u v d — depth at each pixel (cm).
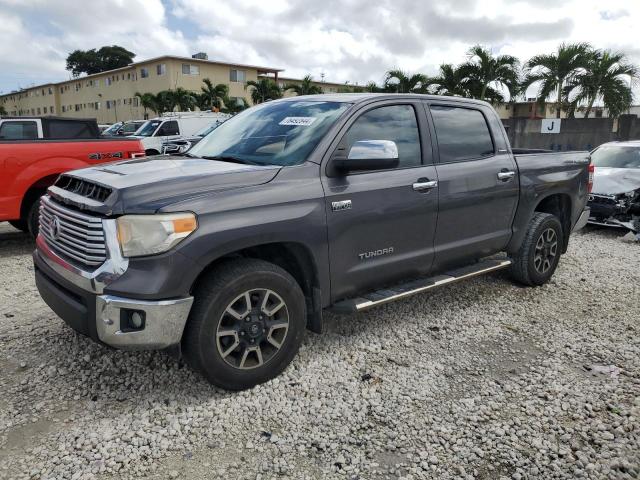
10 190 684
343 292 380
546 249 552
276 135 393
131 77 5294
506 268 574
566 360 392
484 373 371
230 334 323
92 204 305
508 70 2458
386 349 405
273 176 338
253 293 330
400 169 405
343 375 363
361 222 374
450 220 441
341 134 373
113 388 341
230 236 310
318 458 279
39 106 7138
